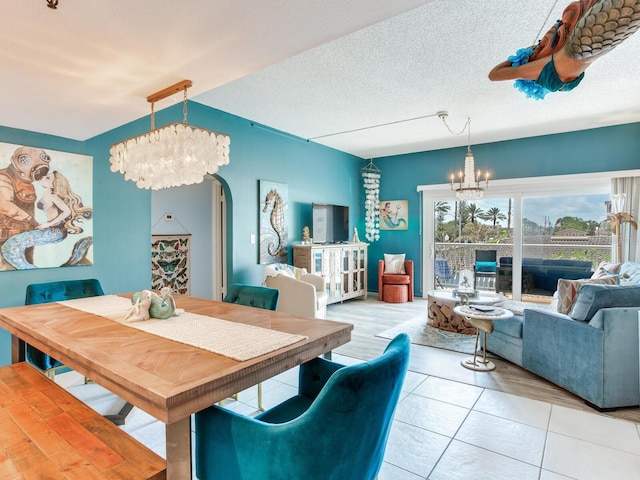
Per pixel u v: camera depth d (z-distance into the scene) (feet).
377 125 16.39
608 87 12.16
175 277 18.16
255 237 15.90
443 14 8.04
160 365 4.20
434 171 21.33
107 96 6.92
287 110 14.35
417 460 6.36
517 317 10.87
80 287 9.24
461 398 8.74
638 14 3.19
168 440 3.63
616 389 8.02
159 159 6.95
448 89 12.26
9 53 5.24
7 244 8.93
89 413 5.00
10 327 6.52
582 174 16.93
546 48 4.32
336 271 19.02
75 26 4.58
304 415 3.46
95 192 10.62
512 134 17.99
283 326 5.96
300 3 4.17
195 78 6.22
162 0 4.05
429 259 21.80
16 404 5.24
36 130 9.17
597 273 14.64
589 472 5.99
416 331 14.40
